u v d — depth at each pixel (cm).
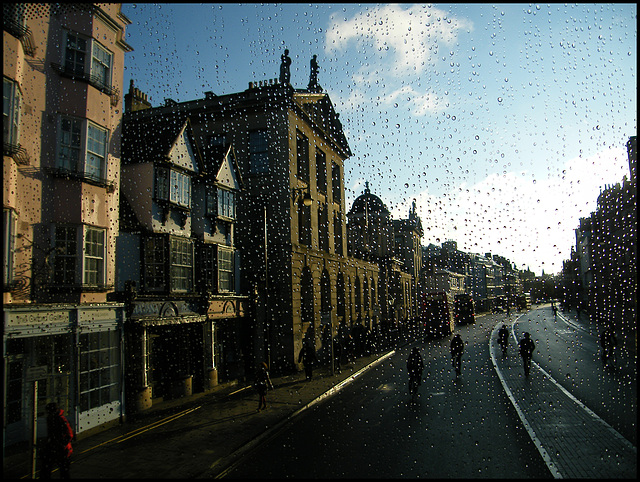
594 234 2758
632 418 837
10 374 809
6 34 799
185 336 1338
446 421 878
